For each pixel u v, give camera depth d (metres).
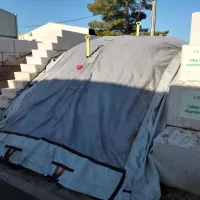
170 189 2.48
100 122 3.23
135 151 2.77
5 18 7.97
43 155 3.06
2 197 2.54
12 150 3.30
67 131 3.24
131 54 4.17
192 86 2.54
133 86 3.55
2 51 5.38
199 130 2.56
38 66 5.23
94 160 2.78
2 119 4.25
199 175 2.30
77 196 2.53
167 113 2.88
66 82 4.19
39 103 4.02
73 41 6.46
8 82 5.08
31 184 2.76
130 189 2.43
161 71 3.69
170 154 2.43
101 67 4.15
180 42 4.80
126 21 23.17
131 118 3.15
